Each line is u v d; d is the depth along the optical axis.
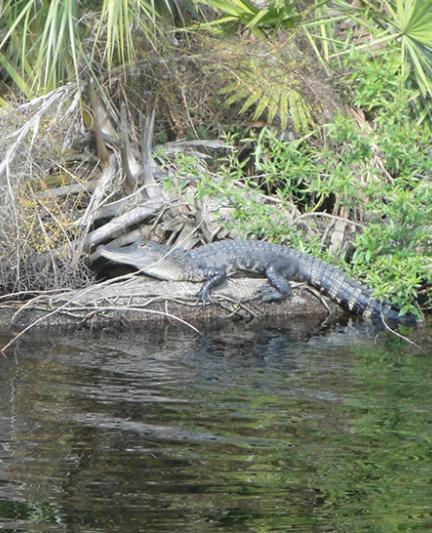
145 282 14.94
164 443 9.59
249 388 11.40
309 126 16.86
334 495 8.46
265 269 15.25
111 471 8.90
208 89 16.84
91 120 16.05
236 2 16.61
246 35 17.17
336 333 14.27
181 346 13.28
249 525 7.88
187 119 16.91
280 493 8.49
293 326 14.64
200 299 14.83
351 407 10.77
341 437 9.84
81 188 15.44
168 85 16.58
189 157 15.31
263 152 16.06
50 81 15.80
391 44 16.36
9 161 14.28
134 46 16.33
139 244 15.02
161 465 9.05
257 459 9.24
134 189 15.95
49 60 15.84
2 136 14.92
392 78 15.38
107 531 7.76
